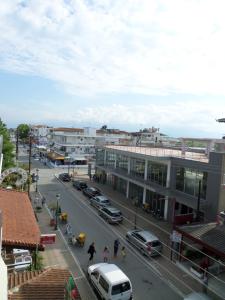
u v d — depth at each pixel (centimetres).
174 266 2253
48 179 5678
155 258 2383
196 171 3039
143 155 3797
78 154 8262
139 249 2506
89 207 3831
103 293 1714
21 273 1161
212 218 2708
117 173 4512
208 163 2822
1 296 585
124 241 2725
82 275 2055
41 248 1220
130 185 4394
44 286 1027
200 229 2098
